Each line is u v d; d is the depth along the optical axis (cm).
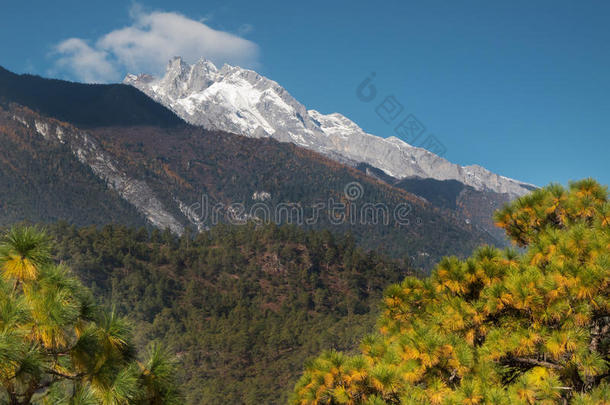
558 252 709
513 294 691
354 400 677
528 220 891
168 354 416
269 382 9650
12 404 347
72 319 365
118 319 392
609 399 545
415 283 873
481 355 680
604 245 673
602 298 648
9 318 338
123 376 372
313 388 697
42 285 369
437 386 626
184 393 419
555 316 650
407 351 662
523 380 620
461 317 735
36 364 339
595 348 711
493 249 848
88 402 352
